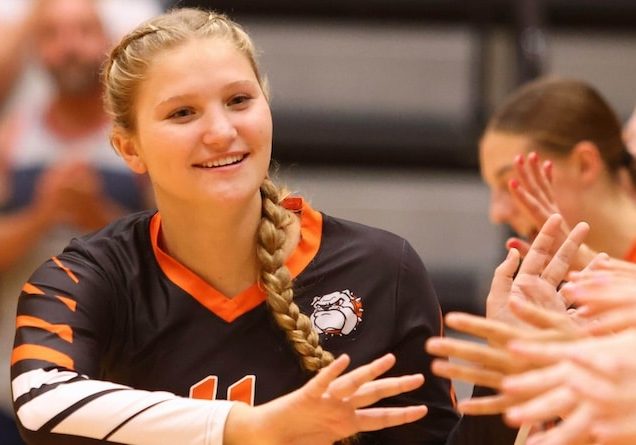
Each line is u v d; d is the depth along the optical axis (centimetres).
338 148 1011
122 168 804
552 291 372
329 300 414
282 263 409
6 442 773
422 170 1020
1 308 793
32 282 399
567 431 285
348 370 406
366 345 411
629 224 600
